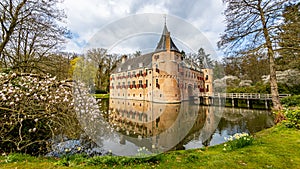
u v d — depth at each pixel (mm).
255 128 10492
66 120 4891
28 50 10672
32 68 9008
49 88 5047
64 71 8648
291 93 17531
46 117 4859
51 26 9266
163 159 3586
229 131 9641
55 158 4199
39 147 4977
